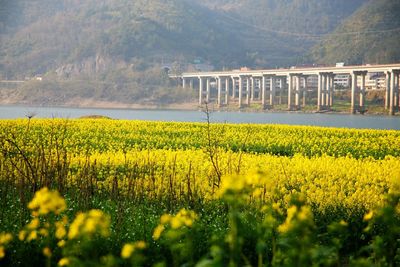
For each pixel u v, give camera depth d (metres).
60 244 8.98
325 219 14.74
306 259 7.77
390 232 9.21
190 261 9.33
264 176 7.75
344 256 12.70
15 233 11.93
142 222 13.52
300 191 18.03
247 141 36.19
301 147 34.41
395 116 192.50
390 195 9.53
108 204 15.79
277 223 10.56
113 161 22.67
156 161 23.20
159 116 166.38
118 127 43.47
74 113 183.00
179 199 16.66
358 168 22.08
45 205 7.84
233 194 7.56
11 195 16.22
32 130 37.78
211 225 12.98
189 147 33.75
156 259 11.22
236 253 7.61
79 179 17.48
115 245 11.69
